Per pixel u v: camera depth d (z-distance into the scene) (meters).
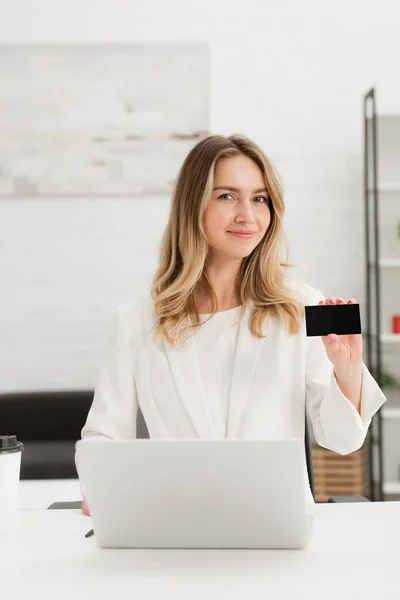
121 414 1.79
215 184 1.73
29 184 4.23
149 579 1.08
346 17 4.19
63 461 3.64
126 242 4.27
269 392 1.74
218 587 1.04
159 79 4.20
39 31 4.22
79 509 1.53
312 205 4.21
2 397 4.18
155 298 1.83
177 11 4.21
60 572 1.12
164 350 1.78
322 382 1.75
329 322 1.43
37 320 4.29
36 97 4.22
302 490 1.13
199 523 1.19
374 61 4.19
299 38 4.20
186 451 1.12
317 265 4.21
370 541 1.23
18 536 1.33
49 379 4.28
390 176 4.18
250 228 1.72
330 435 1.56
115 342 1.83
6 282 4.28
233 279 1.83
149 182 4.22
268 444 1.10
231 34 4.20
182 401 1.73
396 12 4.19
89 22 4.22
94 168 4.23
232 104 4.22
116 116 4.21
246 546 1.21
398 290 4.18
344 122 4.20
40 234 4.28
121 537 1.22
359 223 4.20
